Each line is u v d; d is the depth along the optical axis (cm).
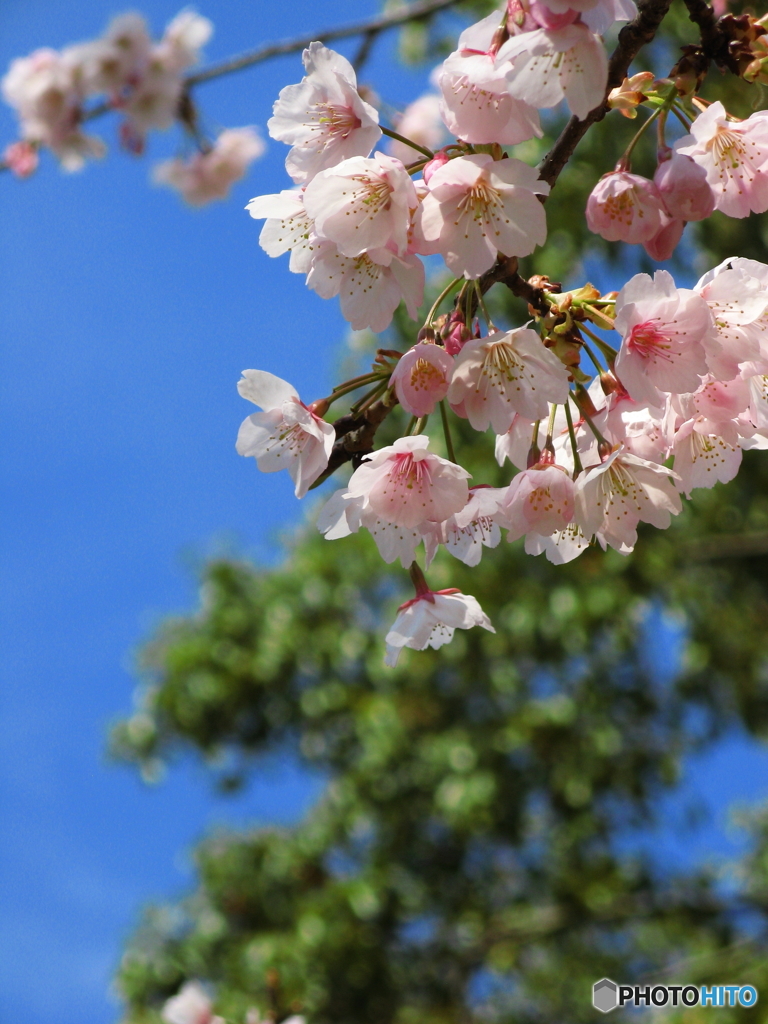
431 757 574
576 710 570
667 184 136
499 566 561
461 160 131
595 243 470
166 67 428
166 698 645
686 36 405
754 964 528
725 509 575
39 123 440
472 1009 601
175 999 378
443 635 176
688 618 577
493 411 136
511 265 140
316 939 563
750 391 146
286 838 654
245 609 658
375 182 134
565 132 147
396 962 583
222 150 477
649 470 147
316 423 146
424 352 133
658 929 597
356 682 630
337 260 140
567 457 157
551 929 590
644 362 136
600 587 544
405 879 604
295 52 383
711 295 142
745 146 145
